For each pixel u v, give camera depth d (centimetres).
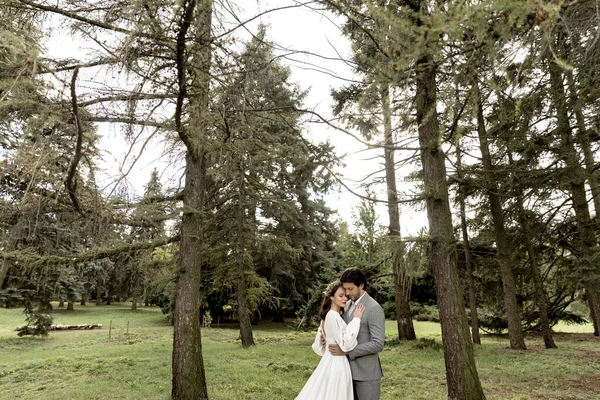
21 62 327
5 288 1622
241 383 725
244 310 1359
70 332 1998
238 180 1248
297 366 877
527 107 735
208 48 427
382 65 215
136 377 791
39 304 1759
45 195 497
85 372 855
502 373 784
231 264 1483
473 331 1266
